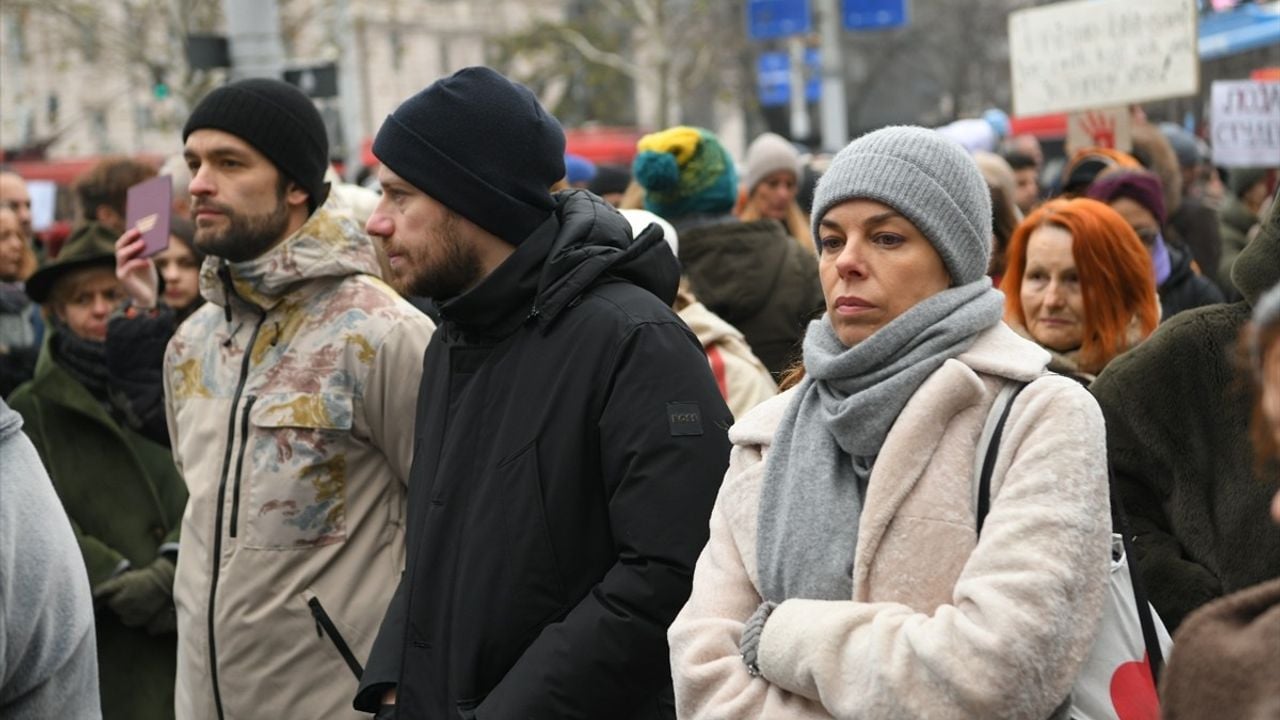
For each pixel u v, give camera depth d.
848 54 54.97
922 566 3.13
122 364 6.01
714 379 4.10
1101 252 5.26
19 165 26.50
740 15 47.03
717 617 3.38
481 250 4.25
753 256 7.36
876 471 3.18
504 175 4.20
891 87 54.88
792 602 3.20
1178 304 7.23
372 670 4.16
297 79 12.50
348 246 4.93
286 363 4.83
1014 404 3.17
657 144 7.50
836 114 30.88
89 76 47.97
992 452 3.15
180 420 5.02
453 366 4.27
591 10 53.06
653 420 3.94
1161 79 9.52
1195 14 9.33
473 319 4.18
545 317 4.08
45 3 33.75
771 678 3.18
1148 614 3.24
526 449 4.01
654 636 3.85
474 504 4.05
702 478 3.92
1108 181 6.99
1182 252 7.77
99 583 5.92
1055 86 10.05
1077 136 10.06
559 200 4.39
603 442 3.98
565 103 51.81
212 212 4.88
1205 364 4.18
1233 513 4.10
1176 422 4.22
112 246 6.37
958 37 50.12
